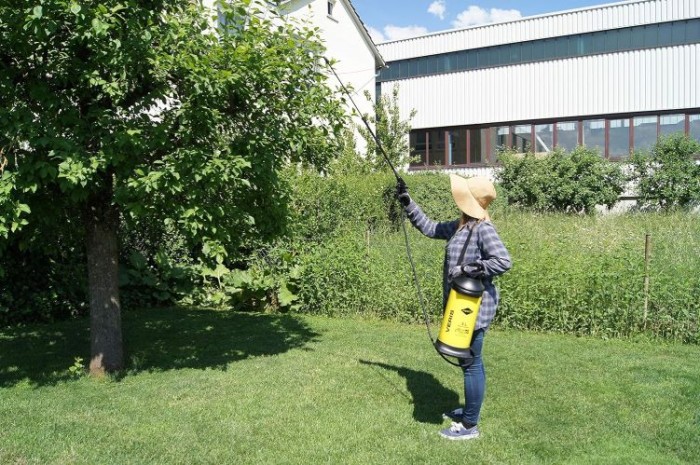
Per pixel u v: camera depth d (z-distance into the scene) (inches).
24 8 176.1
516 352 257.4
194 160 194.2
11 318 327.3
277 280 371.9
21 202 195.5
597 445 163.0
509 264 161.0
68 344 284.5
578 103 1033.5
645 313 281.0
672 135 812.0
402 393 206.5
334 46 927.7
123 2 189.2
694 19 928.9
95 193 214.7
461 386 214.5
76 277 354.6
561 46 1042.7
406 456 156.9
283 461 153.6
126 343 286.4
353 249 360.8
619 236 450.6
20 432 169.2
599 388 209.2
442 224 188.1
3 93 191.9
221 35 210.1
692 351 259.4
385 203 585.0
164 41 195.8
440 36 1155.3
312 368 237.0
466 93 1140.5
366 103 999.0
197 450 159.6
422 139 1204.5
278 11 237.0
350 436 169.3
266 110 227.9
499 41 1095.0
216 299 390.6
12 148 187.2
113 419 181.0
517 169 872.3
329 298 354.6
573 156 844.0
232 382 219.1
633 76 982.4
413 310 330.0
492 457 156.2
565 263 302.7
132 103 215.9
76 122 193.8
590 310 288.4
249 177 228.2
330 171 262.5
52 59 200.8
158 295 392.5
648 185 805.2
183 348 276.4
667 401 195.2
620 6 981.2
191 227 197.5
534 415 185.0
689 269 289.0
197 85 189.0
